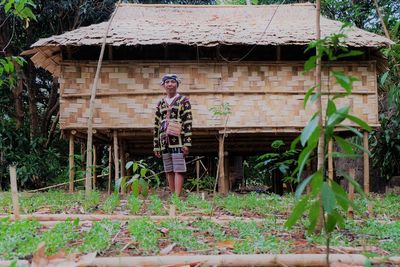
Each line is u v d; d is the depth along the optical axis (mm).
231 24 8148
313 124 1880
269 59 8148
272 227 3529
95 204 5176
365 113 7477
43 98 13859
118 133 7664
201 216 4207
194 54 8000
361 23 9977
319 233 3105
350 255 2504
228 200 5457
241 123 7477
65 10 11820
